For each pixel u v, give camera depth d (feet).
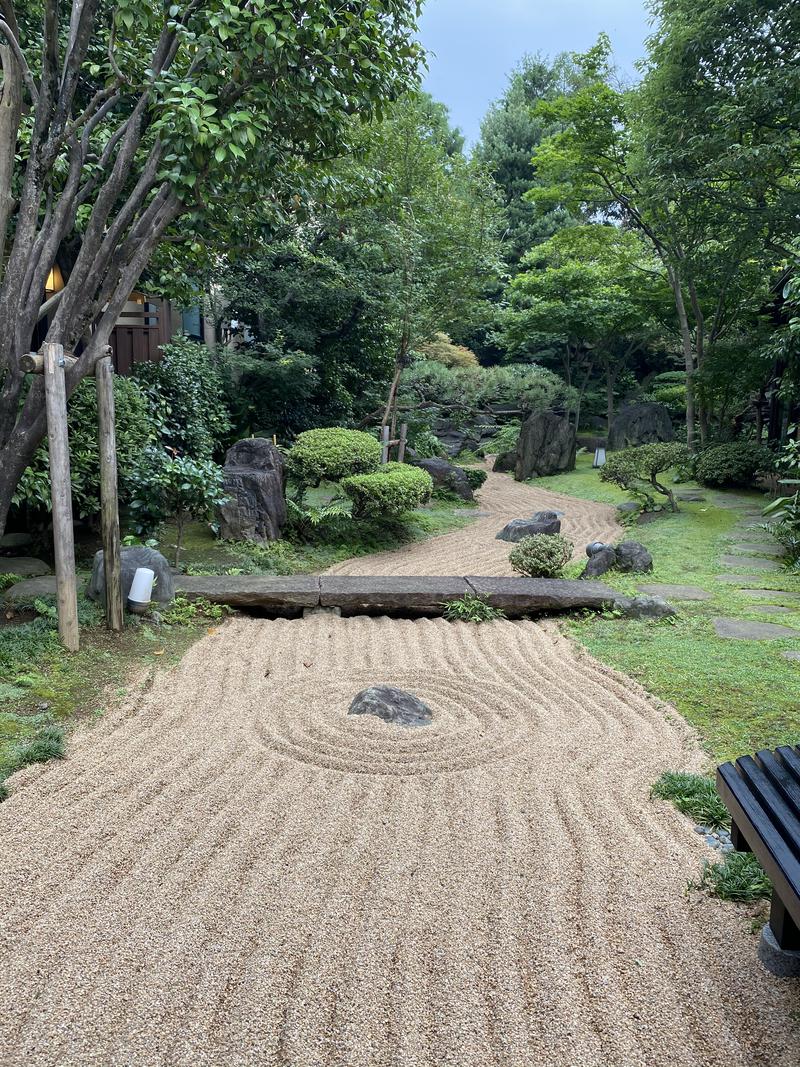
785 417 49.80
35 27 23.71
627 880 8.93
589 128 50.26
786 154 38.24
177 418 34.88
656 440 65.82
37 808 10.54
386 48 18.38
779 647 18.29
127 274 18.19
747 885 8.66
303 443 34.22
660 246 52.26
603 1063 6.31
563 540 27.48
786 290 27.53
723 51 39.58
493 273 51.98
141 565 20.58
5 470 17.88
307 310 46.39
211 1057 6.35
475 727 13.70
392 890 8.67
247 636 19.79
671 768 12.01
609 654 17.90
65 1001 6.92
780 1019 6.82
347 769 11.98
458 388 55.88
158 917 8.15
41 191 18.51
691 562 29.40
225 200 19.20
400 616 22.53
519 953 7.63
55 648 16.78
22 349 17.72
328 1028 6.65
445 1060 6.32
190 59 18.71
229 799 10.81
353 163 38.09
